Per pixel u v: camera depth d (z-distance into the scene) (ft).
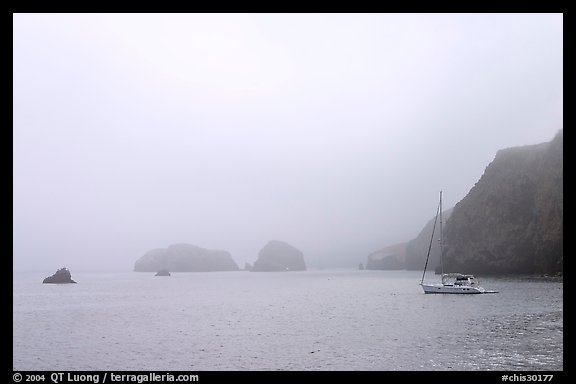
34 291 386.52
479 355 101.81
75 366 102.47
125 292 369.91
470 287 273.54
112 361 107.04
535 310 180.24
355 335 134.72
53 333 148.46
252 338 134.51
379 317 177.37
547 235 411.75
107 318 190.49
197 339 134.31
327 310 212.02
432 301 238.27
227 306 242.78
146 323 172.86
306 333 141.38
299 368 97.04
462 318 164.45
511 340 117.50
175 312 213.46
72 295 337.11
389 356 104.63
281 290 388.57
